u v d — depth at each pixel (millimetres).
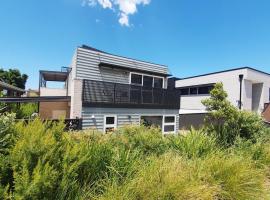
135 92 14281
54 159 2523
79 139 3959
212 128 6598
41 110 15297
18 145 2406
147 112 14781
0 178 2266
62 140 3059
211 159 4133
